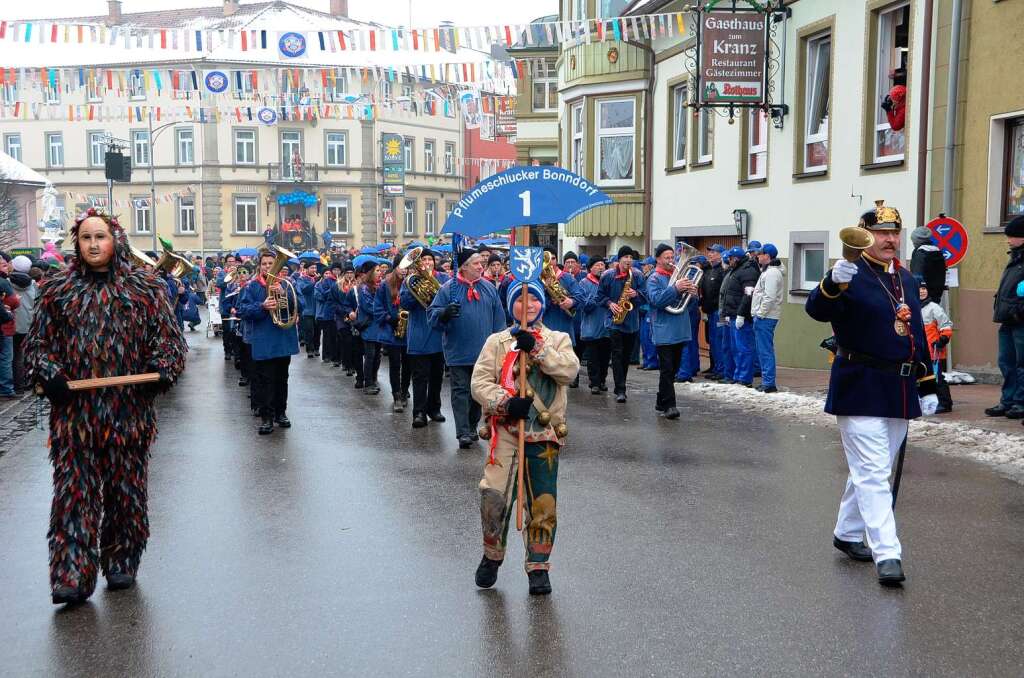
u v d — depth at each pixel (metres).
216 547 6.64
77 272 5.72
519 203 5.82
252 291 11.00
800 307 17.02
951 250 11.95
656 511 7.41
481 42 16.05
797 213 17.16
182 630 5.18
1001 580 5.80
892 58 15.19
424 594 5.68
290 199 58.84
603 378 14.22
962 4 13.52
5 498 8.05
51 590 5.65
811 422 11.30
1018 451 9.00
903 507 7.41
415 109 31.14
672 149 22.30
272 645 4.97
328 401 13.92
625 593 5.65
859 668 4.60
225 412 12.83
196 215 58.75
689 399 13.48
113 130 59.38
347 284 17.61
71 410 5.59
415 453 9.88
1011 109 12.91
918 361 5.94
